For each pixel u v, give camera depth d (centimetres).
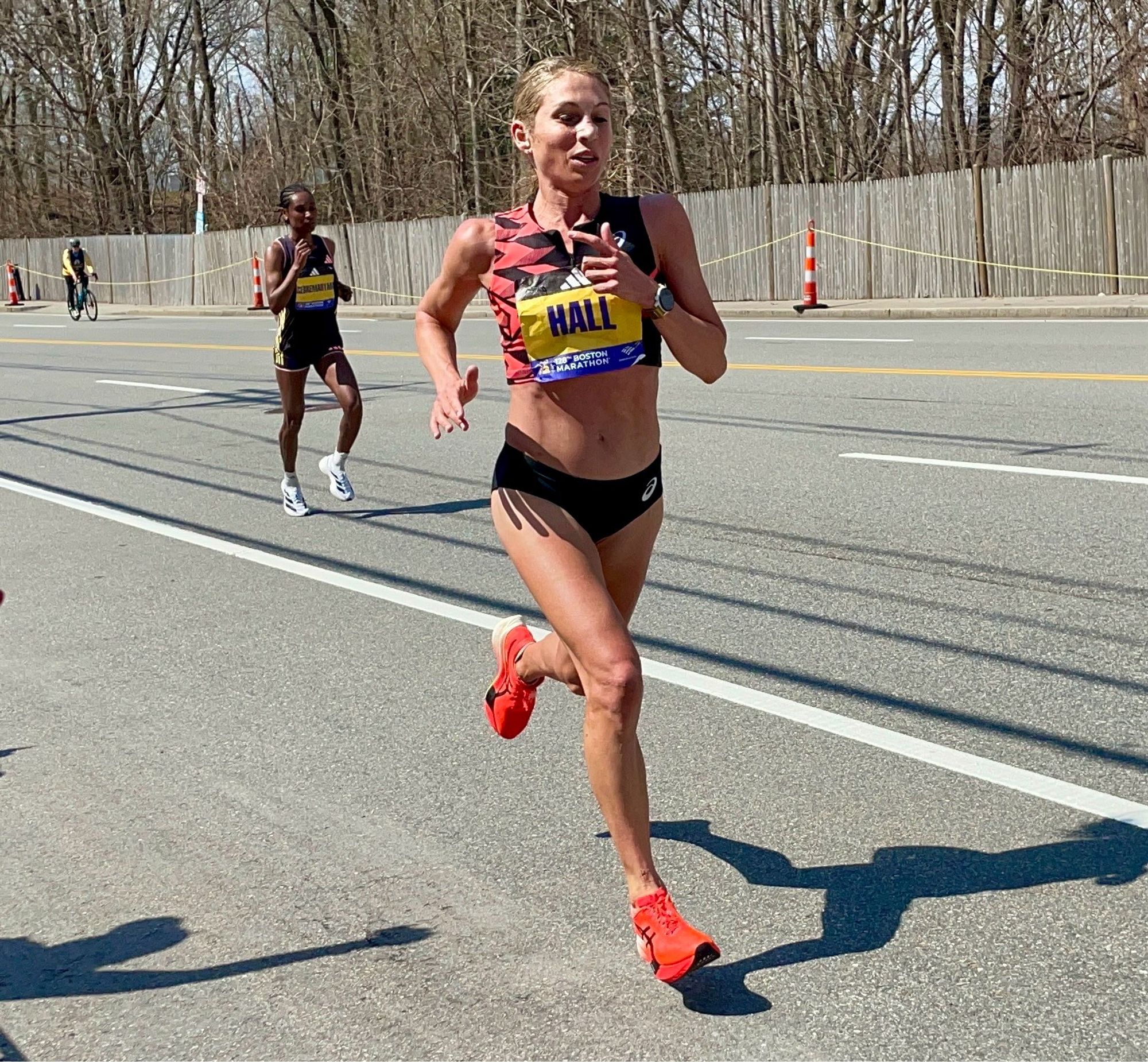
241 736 523
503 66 3588
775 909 372
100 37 4656
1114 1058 299
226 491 1008
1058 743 473
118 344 2408
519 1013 329
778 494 882
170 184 5350
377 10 4144
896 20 3234
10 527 921
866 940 353
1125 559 690
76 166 5050
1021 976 332
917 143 3388
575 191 345
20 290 4084
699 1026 319
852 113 3347
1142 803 424
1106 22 2838
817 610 639
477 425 1254
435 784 469
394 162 4244
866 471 932
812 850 405
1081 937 349
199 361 2020
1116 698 511
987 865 389
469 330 2269
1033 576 670
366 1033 324
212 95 4750
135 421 1387
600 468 354
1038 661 555
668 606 659
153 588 748
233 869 412
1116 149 2877
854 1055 305
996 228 2328
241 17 4781
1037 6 3019
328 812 450
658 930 329
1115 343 1570
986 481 877
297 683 582
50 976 358
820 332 1933
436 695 559
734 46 3488
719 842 413
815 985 334
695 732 501
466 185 4028
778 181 3297
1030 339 1669
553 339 347
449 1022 327
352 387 905
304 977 350
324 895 393
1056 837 404
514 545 354
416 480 1020
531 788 462
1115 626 592
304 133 4728
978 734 485
